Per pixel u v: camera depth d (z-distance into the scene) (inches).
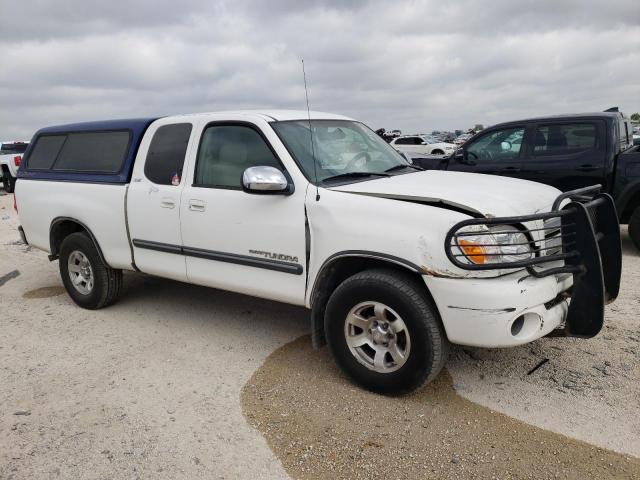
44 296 248.4
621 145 291.0
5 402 148.3
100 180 206.5
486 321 124.1
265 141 162.4
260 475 114.4
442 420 130.6
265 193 150.4
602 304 130.3
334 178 157.5
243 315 208.5
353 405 138.9
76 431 132.9
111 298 219.5
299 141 163.3
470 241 126.5
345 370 147.6
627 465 111.3
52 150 232.5
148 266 195.2
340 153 170.1
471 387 145.1
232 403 143.0
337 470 114.6
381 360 140.5
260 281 163.2
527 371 152.2
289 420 133.6
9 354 181.2
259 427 131.3
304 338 184.1
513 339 125.7
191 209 175.5
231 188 169.2
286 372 158.7
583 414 129.9
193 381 156.0
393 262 133.2
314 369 160.1
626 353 159.9
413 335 132.6
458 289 125.6
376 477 112.0
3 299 245.8
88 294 220.7
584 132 285.1
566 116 293.4
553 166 292.7
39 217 230.4
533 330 128.7
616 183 277.3
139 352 177.8
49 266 306.5
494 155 315.9
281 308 215.2
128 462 120.3
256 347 177.8
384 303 135.9
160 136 191.8
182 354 174.9
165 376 159.8
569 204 132.4
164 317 210.1
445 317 128.3
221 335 189.3
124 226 198.4
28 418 139.7
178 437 128.9
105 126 213.3
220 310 215.3
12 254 341.7
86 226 211.2
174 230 182.2
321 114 188.5
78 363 171.5
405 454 118.6
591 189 150.3
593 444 118.5
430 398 140.6
